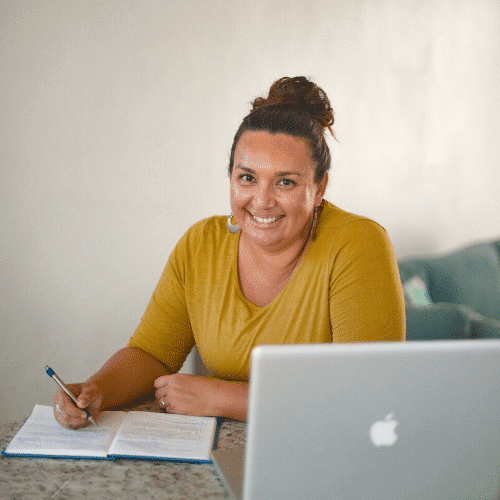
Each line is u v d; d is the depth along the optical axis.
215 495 0.94
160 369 1.45
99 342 2.21
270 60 2.45
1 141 1.92
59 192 2.04
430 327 2.21
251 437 0.77
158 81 2.16
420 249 3.24
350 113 2.77
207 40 2.25
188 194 2.31
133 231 2.21
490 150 3.52
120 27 2.05
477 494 0.88
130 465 1.02
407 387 0.78
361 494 0.82
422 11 2.99
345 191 2.82
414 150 3.10
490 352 0.80
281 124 1.24
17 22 1.89
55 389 2.16
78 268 2.12
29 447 1.05
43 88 1.96
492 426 0.84
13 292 2.02
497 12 3.38
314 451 0.78
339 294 1.31
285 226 1.28
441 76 3.14
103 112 2.07
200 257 1.45
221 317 1.41
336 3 2.63
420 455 0.82
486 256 3.19
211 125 2.32
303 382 0.75
